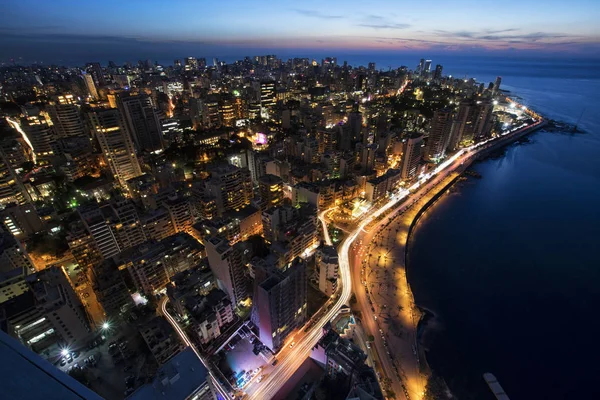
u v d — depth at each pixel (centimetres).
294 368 12862
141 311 14912
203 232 18475
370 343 14325
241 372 12631
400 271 18725
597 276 19425
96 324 14450
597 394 13325
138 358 12875
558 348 15188
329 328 13162
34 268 16162
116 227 17562
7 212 18625
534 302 17700
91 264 16962
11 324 11744
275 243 17800
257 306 13175
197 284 14538
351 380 10750
